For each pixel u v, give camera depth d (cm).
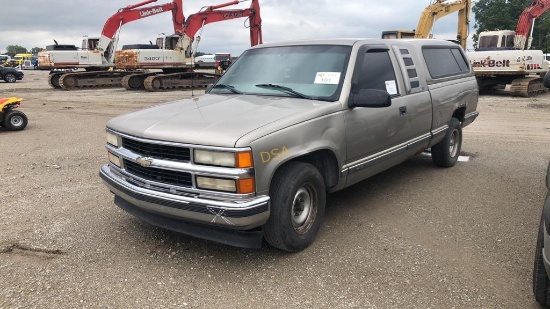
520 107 1482
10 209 511
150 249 406
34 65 6506
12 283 348
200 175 343
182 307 316
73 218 481
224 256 393
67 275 360
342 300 323
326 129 400
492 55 1842
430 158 753
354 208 510
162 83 2445
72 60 2670
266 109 395
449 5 2164
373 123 456
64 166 716
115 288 341
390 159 500
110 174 423
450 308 313
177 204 350
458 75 670
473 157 761
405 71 528
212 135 341
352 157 438
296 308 314
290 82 459
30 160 763
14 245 414
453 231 443
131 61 2473
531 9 2155
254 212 336
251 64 513
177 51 2583
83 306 317
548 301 302
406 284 343
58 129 1112
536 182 607
